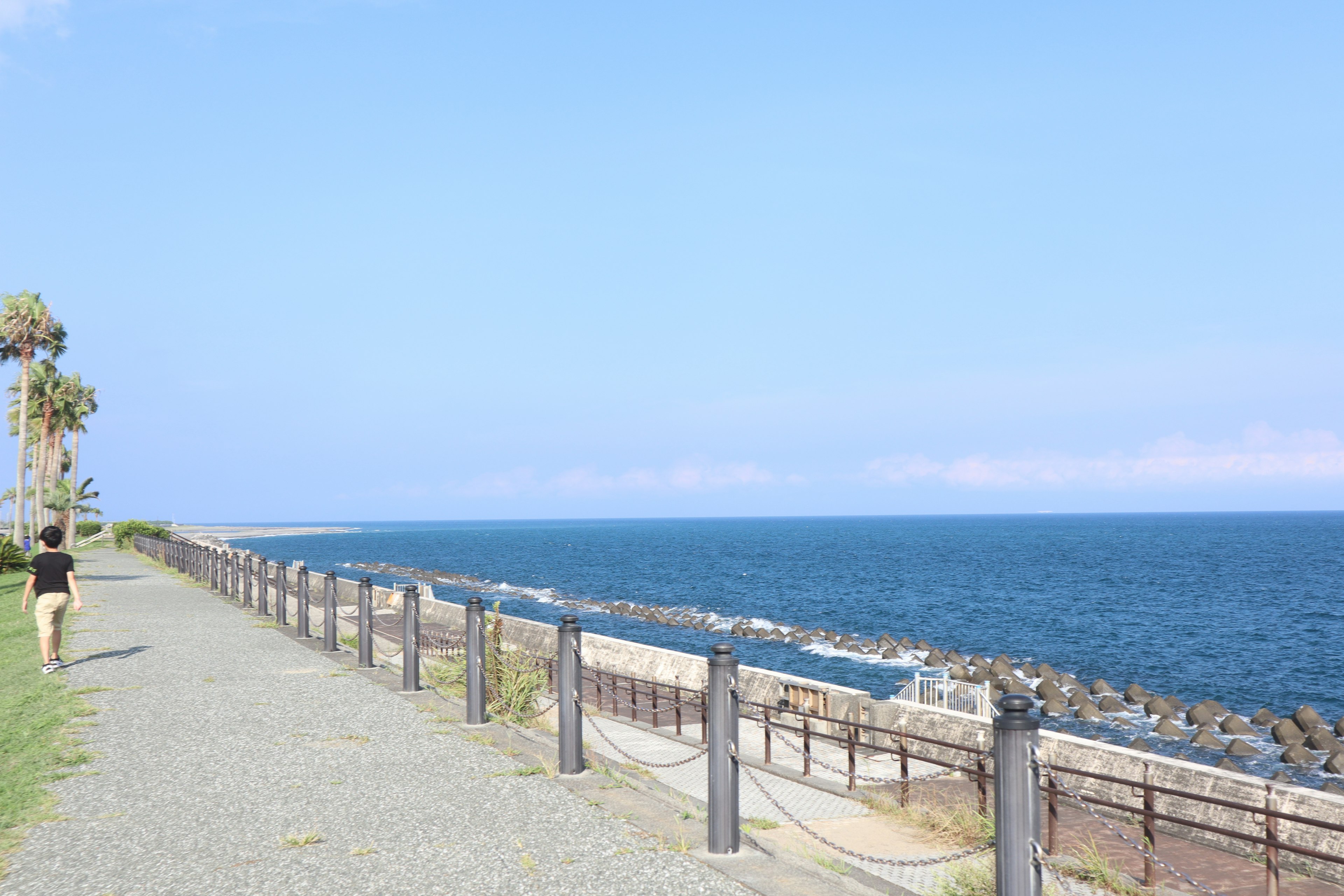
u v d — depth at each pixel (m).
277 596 19.34
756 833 6.68
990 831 6.49
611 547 155.38
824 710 11.62
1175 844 6.95
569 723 7.91
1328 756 19.75
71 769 7.90
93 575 32.25
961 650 39.47
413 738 9.18
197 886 5.25
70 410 68.06
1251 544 138.00
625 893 5.19
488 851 5.88
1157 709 25.38
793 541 171.62
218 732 9.37
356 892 5.16
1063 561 99.06
